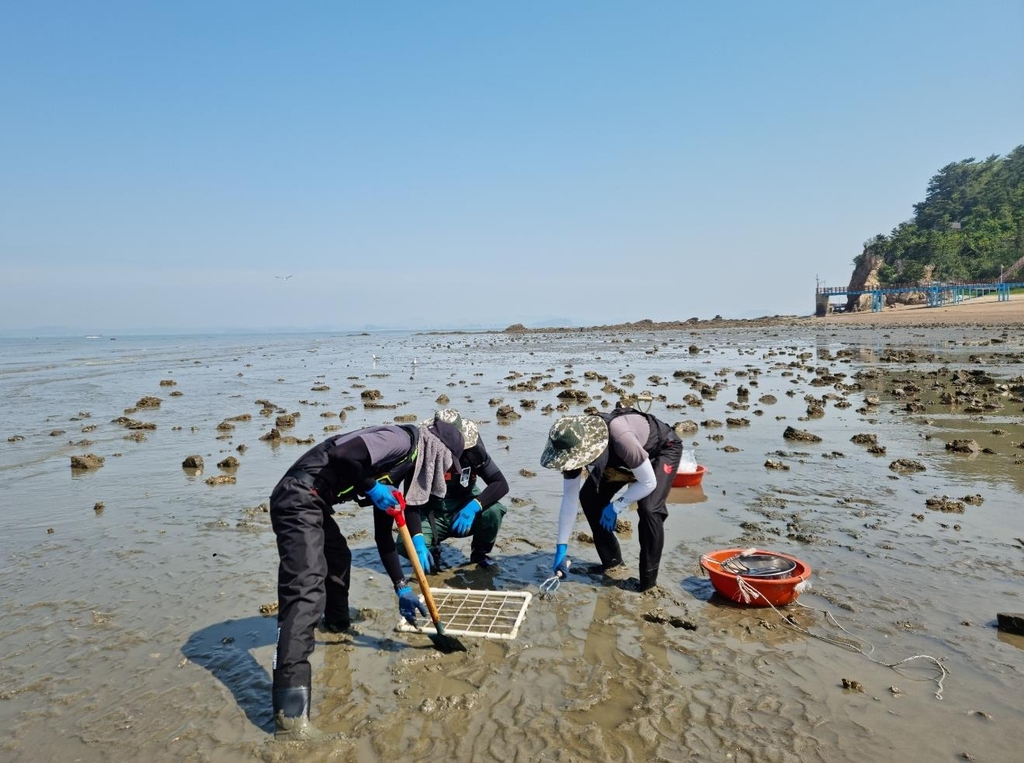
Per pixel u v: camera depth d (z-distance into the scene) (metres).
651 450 5.31
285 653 3.75
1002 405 12.88
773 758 3.30
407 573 5.77
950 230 107.69
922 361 22.25
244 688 4.06
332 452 4.27
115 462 9.93
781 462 8.83
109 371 27.05
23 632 4.75
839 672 4.04
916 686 3.86
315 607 3.94
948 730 3.46
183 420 13.87
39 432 12.55
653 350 34.25
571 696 3.89
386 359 32.56
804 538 6.11
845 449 9.63
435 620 4.46
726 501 7.32
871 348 28.86
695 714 3.68
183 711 3.84
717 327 68.44
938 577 5.23
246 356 37.88
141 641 4.61
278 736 3.59
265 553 6.16
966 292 88.19
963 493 7.34
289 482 4.16
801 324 64.62
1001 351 24.77
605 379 19.42
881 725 3.52
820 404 13.09
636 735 3.52
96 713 3.83
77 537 6.63
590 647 4.45
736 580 4.87
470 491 5.81
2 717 3.80
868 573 5.34
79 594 5.34
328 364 29.70
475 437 5.34
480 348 42.22
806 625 4.61
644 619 4.80
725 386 16.98
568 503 5.40
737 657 4.25
